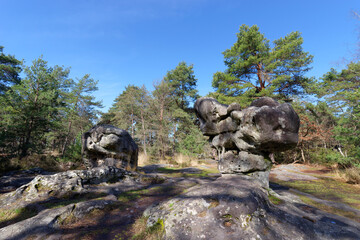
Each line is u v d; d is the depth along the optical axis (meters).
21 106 11.88
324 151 13.27
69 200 4.52
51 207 4.00
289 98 16.98
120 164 8.27
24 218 3.61
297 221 3.19
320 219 3.50
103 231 3.14
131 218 3.75
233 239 2.63
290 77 16.11
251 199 3.41
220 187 3.92
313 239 2.75
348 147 11.21
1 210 3.88
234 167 5.48
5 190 6.08
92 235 3.00
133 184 6.50
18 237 2.82
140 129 22.98
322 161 12.71
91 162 8.59
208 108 6.18
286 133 4.29
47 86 14.19
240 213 3.09
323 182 7.49
